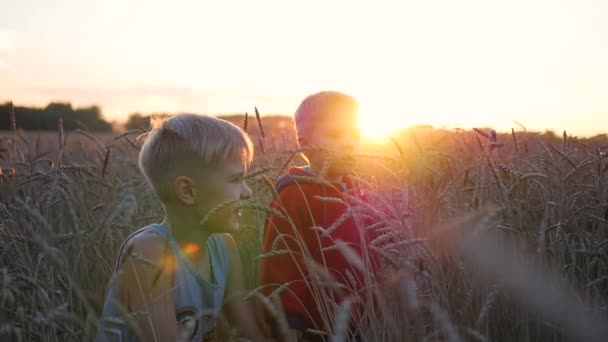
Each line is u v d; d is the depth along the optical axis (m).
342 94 3.05
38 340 2.36
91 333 2.55
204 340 2.58
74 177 4.27
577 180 3.84
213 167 2.42
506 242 3.10
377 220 2.69
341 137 2.95
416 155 2.97
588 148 4.56
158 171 2.45
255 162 4.57
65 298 2.73
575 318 2.79
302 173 2.96
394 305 2.51
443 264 2.83
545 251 2.95
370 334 2.43
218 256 2.71
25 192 4.00
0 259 3.00
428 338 2.29
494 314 2.89
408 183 2.84
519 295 2.87
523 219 3.29
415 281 2.39
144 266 2.29
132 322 1.92
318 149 2.41
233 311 2.70
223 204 2.18
